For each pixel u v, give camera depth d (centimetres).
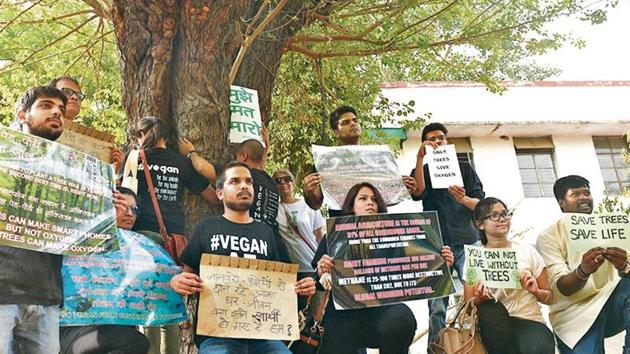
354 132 553
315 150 507
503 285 415
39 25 772
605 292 437
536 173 1355
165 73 518
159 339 523
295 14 645
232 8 515
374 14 732
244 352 356
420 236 432
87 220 338
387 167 508
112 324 347
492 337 408
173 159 468
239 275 366
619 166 1372
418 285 415
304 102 929
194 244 382
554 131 1373
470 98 1359
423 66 834
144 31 513
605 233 423
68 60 891
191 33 514
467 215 554
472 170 581
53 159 335
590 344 429
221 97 528
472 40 718
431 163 540
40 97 351
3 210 307
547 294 425
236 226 391
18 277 304
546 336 408
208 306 352
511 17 694
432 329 520
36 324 312
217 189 415
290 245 530
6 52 790
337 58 876
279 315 364
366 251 418
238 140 538
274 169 959
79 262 349
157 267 372
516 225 1278
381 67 1002
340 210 477
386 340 398
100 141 448
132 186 427
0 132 319
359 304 401
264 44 629
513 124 1335
